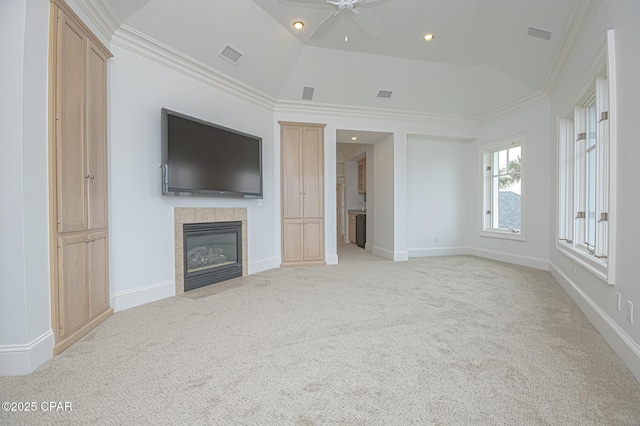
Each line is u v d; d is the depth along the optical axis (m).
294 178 5.00
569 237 3.71
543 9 2.99
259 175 4.46
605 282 2.15
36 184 1.84
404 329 2.35
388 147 5.75
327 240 5.21
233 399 1.48
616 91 1.98
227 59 3.71
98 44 2.48
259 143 4.47
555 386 1.58
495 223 5.76
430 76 4.86
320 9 3.41
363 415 1.36
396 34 3.85
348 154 8.80
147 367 1.79
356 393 1.53
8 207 1.71
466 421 1.32
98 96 2.50
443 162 6.17
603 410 1.38
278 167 4.93
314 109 5.07
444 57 4.45
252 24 3.51
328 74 4.60
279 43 3.93
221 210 3.93
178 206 3.42
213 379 1.66
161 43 3.12
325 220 5.18
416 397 1.49
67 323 2.08
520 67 4.19
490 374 1.70
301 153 5.03
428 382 1.62
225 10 3.22
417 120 5.60
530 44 3.63
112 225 2.77
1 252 1.71
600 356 1.91
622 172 1.90
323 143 5.15
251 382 1.63
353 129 5.30
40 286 1.85
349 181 9.23
